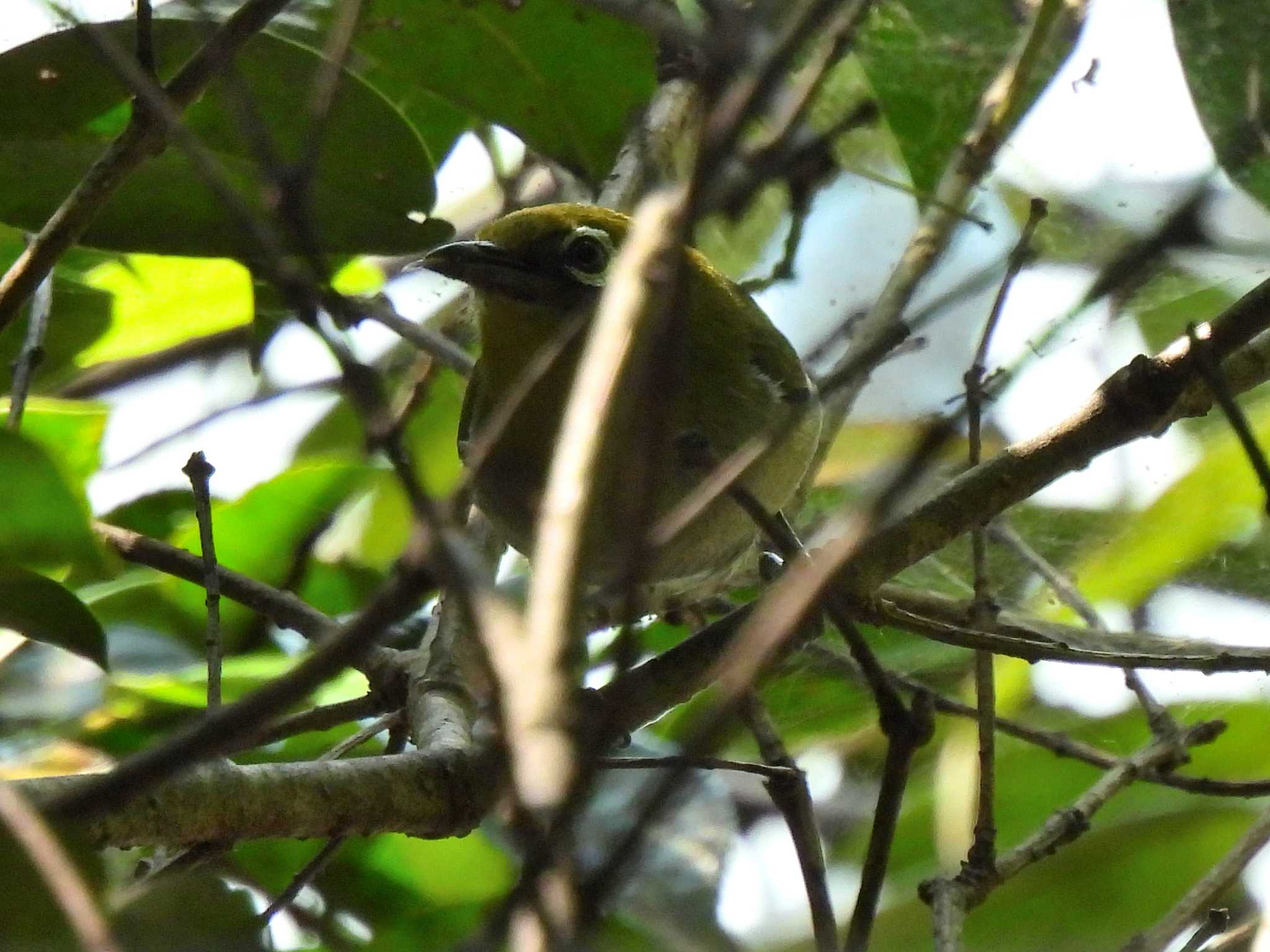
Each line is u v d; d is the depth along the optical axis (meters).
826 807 12.89
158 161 8.35
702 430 9.41
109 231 8.57
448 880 10.16
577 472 4.03
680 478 8.55
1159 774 8.47
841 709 11.33
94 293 9.99
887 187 11.22
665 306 4.09
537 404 9.00
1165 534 11.80
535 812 3.43
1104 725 12.44
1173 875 12.23
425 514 3.87
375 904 10.12
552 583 3.85
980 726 7.64
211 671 6.74
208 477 7.09
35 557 7.14
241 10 6.85
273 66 8.43
